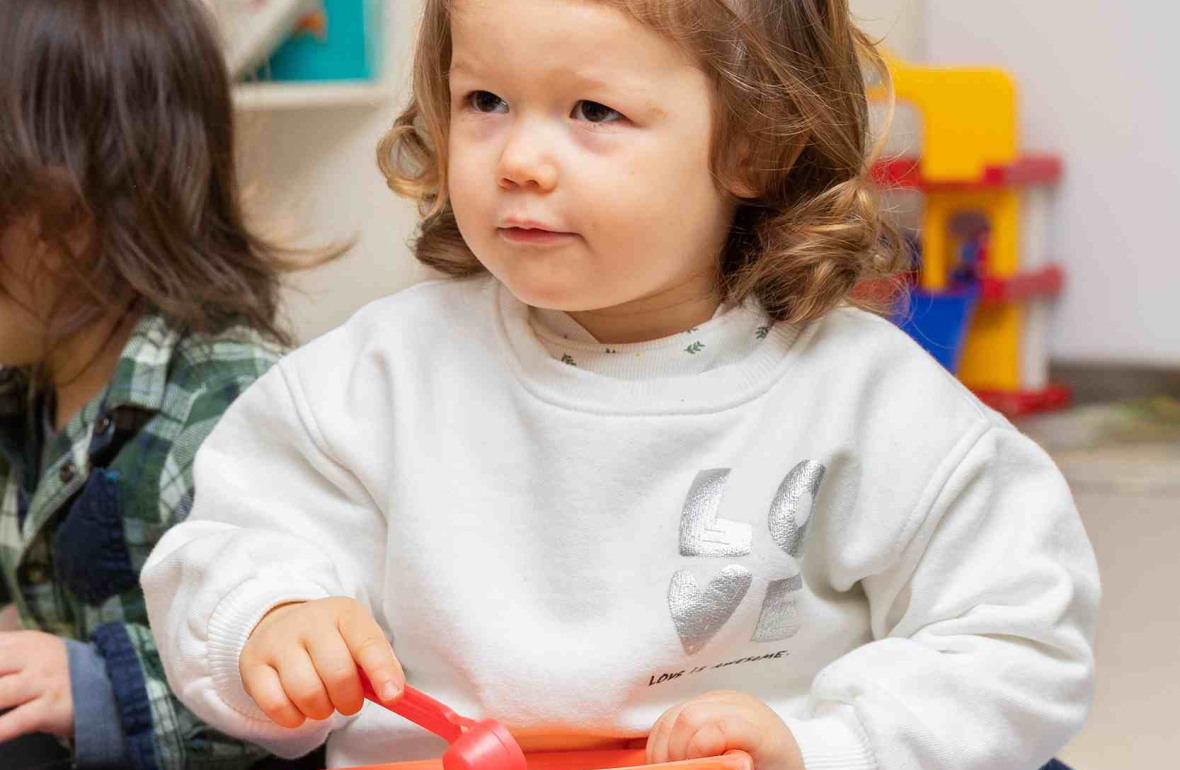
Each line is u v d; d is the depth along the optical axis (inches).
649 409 31.2
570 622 30.6
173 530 33.5
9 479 44.2
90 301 41.4
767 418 31.3
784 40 30.7
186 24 43.4
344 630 27.5
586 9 27.5
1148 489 76.9
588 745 30.7
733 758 25.2
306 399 33.8
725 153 29.9
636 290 29.5
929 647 30.2
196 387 41.4
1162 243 86.3
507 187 28.3
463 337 33.6
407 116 35.0
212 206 44.7
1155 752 49.9
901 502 30.8
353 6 72.7
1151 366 90.7
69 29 40.9
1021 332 88.9
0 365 43.1
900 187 52.9
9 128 40.1
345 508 33.2
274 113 75.6
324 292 65.7
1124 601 63.8
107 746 37.9
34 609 43.4
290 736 31.0
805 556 31.3
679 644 30.0
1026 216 87.4
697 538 30.5
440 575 31.0
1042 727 29.9
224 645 29.3
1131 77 85.7
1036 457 32.4
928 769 28.5
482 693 30.3
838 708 29.2
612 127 28.3
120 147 41.3
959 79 84.3
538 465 31.5
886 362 32.3
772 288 32.4
